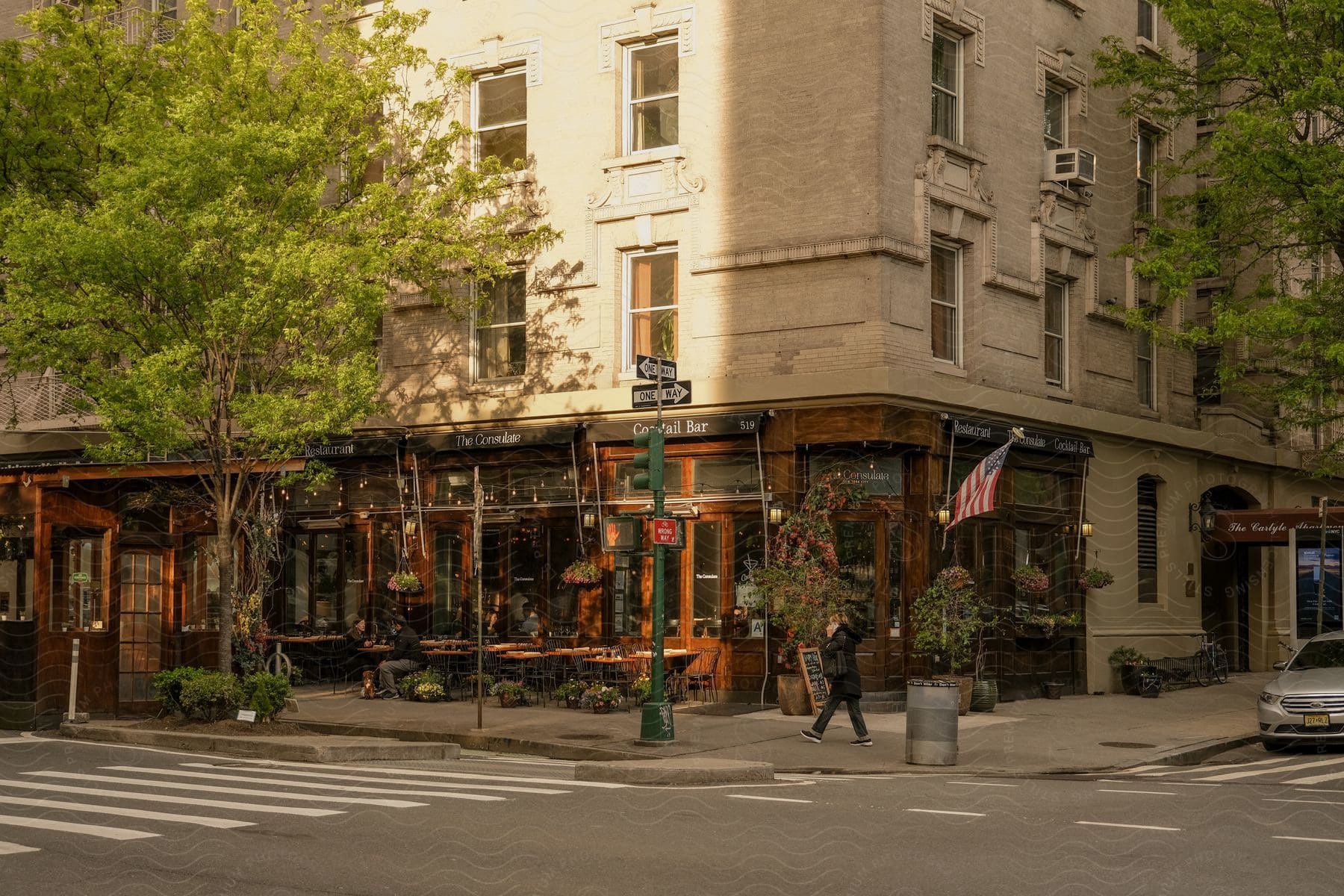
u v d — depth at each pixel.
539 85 25.44
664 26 24.08
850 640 18.12
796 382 22.17
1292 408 23.84
